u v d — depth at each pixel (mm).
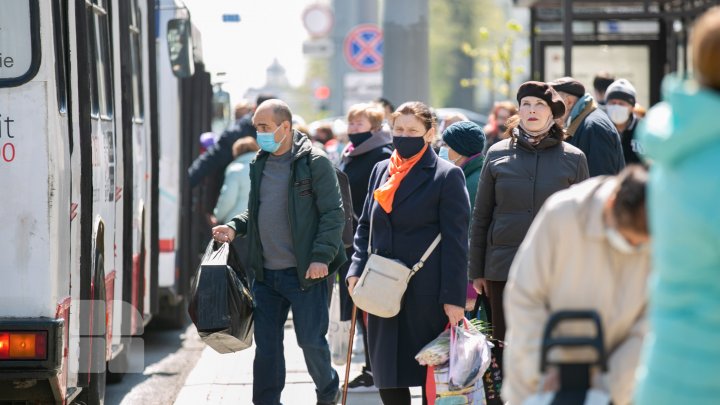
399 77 46344
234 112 50469
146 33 31266
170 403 26359
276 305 21922
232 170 37938
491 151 21219
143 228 30016
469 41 157250
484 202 21188
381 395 20328
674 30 45250
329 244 21375
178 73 35406
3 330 19062
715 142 9352
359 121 27141
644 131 9758
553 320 11500
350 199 24938
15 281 19172
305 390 27219
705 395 9539
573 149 20891
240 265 21703
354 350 32094
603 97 33156
